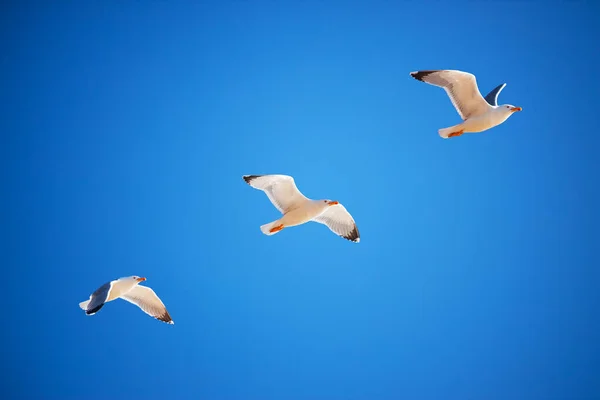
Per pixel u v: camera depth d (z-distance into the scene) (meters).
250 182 14.55
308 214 14.65
